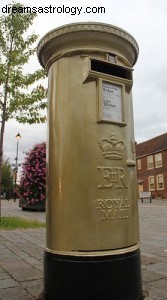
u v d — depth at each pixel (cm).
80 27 251
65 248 235
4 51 878
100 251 231
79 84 250
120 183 246
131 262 240
